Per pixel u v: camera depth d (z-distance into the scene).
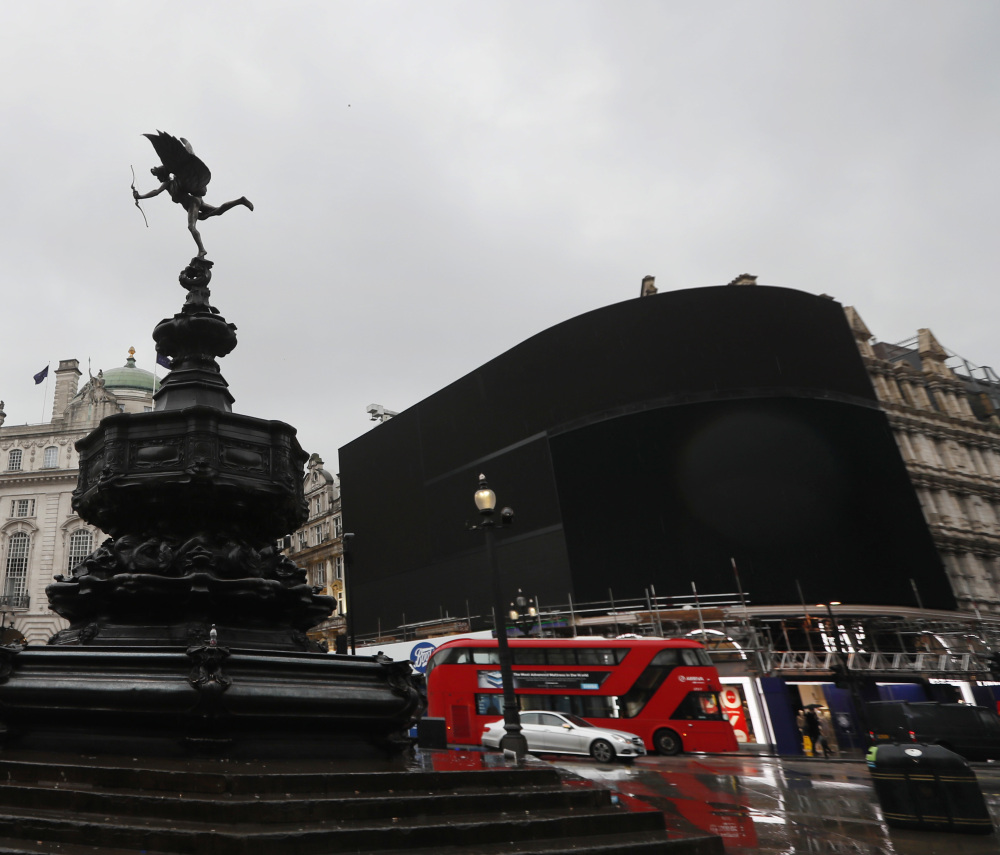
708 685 22.08
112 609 7.04
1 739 6.03
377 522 52.88
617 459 38.19
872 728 20.02
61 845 4.37
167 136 9.68
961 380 52.47
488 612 42.03
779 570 34.12
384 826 4.84
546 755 19.97
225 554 7.39
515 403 44.41
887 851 6.82
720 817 9.19
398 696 6.93
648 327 39.66
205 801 4.66
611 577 36.47
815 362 39.06
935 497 45.06
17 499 57.56
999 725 18.55
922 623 34.62
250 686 5.92
